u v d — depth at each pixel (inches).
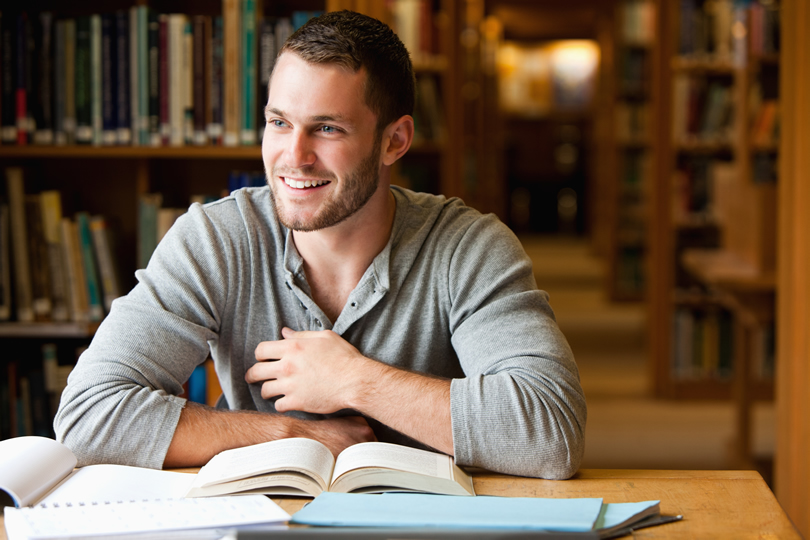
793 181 85.4
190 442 44.9
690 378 166.7
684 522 37.6
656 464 127.8
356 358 48.0
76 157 91.8
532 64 433.4
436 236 52.5
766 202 121.0
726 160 187.3
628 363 196.1
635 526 36.8
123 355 47.4
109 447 44.7
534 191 449.7
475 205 231.6
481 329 49.2
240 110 83.0
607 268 263.3
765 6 158.6
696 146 175.3
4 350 91.5
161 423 44.9
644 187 255.0
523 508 36.9
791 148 85.7
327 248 50.4
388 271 51.0
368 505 37.1
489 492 41.8
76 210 92.2
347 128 44.9
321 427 46.9
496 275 51.1
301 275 51.4
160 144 83.3
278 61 45.8
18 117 83.2
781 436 89.4
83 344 91.7
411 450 43.8
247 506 37.4
